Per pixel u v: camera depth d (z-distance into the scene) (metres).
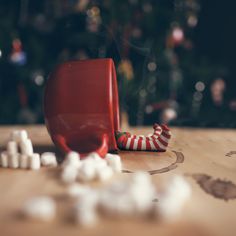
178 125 0.96
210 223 0.22
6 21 1.13
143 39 1.15
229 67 1.53
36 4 1.29
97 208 0.23
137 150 0.39
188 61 1.24
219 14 1.58
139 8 1.11
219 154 0.39
